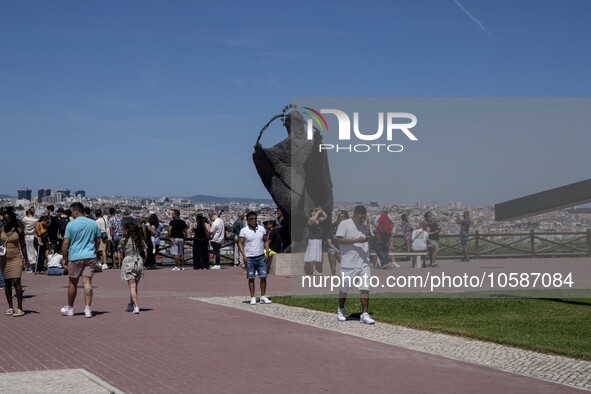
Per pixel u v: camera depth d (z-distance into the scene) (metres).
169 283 22.62
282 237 26.72
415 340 12.45
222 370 10.02
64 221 27.34
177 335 12.86
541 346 11.59
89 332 13.19
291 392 8.82
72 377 9.38
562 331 13.20
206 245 29.20
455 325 13.99
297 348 11.66
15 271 15.28
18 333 13.09
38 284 22.48
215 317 15.09
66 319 14.86
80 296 19.19
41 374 9.55
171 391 8.82
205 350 11.46
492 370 10.09
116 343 12.06
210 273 26.70
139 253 15.77
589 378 9.60
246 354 11.15
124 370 10.00
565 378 9.63
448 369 10.13
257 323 14.28
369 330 13.51
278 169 25.91
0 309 16.52
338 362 10.57
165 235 34.34
